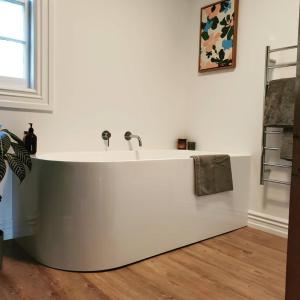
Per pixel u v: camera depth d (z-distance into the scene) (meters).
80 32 2.32
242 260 1.84
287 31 2.28
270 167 2.40
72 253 1.65
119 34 2.54
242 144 2.59
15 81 2.15
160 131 2.89
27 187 1.87
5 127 2.02
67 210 1.64
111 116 2.54
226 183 2.27
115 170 1.66
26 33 2.17
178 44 2.98
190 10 3.01
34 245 1.81
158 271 1.68
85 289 1.47
